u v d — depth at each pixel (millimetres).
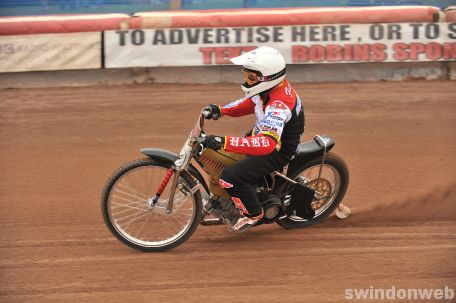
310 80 9852
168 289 4305
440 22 9680
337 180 5180
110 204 4625
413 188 6035
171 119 8094
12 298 4180
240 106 4918
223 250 4871
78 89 9461
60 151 7039
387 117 8156
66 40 9523
